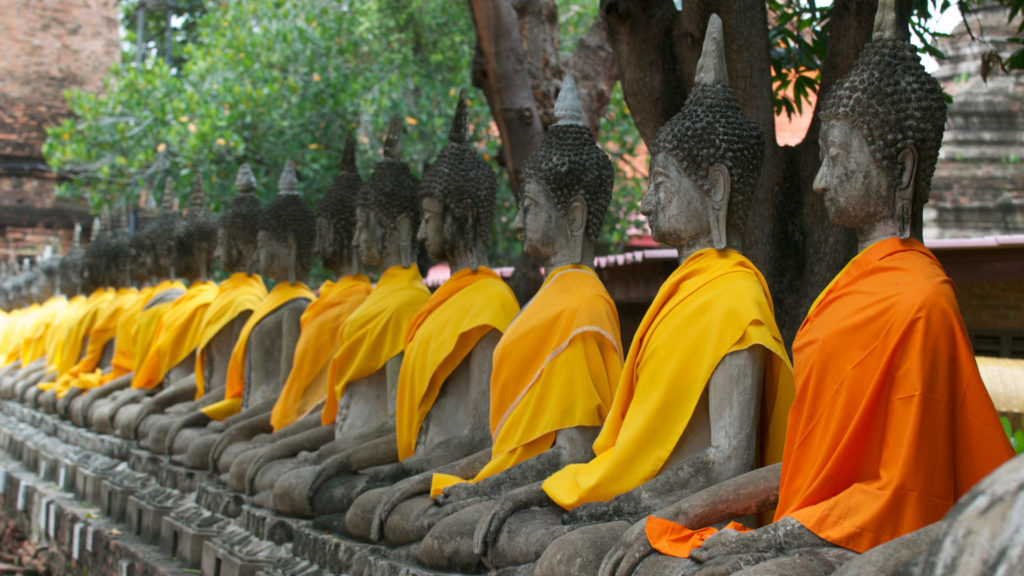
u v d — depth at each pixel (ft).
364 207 27.50
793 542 12.69
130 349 44.11
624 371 17.12
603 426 17.46
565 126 20.70
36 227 86.33
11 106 86.17
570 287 20.01
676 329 16.16
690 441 16.11
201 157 52.06
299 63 53.62
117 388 42.96
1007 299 35.65
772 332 15.70
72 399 45.91
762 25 23.24
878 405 12.78
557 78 35.70
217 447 30.68
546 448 19.49
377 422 25.88
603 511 15.90
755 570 12.07
